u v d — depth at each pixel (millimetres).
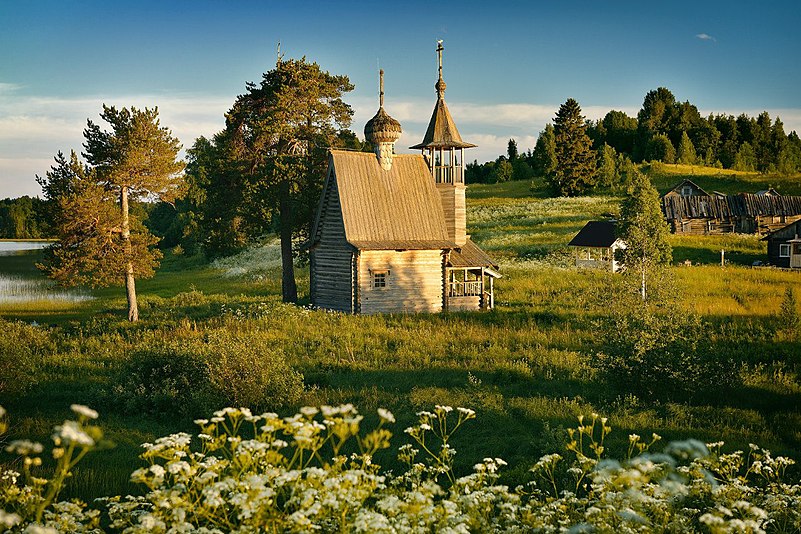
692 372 21016
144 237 39844
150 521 6305
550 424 17359
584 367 23891
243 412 7105
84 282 38438
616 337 23516
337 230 40906
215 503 6328
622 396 20688
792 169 177750
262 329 31609
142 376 20578
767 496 8930
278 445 6848
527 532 7262
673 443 8125
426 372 23734
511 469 14367
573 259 58781
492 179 150000
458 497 7582
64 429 4809
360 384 22266
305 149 46031
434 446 16078
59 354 27969
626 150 181125
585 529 6719
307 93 44000
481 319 35188
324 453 15391
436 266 40719
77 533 7129
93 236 38688
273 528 6430
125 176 39375
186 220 93000
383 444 6402
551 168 117812
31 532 5074
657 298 29359
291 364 24766
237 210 44688
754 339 28094
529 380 22547
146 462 14805
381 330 31328
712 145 173125
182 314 39094
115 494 12852
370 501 8375
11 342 21297
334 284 41281
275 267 67375
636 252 32438
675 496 8539
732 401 20125
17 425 17562
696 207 81562
